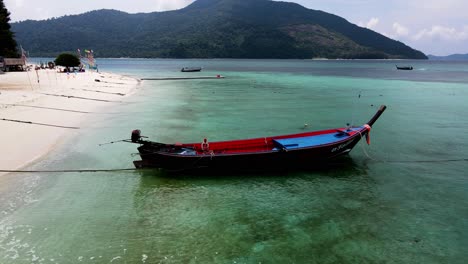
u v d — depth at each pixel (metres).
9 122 26.61
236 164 18.88
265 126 30.81
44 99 38.69
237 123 31.88
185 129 29.17
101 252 11.88
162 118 33.62
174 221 14.07
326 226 13.87
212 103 44.09
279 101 46.53
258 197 16.47
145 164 18.69
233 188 17.45
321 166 20.69
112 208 15.01
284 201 16.08
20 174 17.86
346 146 20.59
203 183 18.00
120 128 28.84
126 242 12.51
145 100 45.66
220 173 19.25
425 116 36.34
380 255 12.02
